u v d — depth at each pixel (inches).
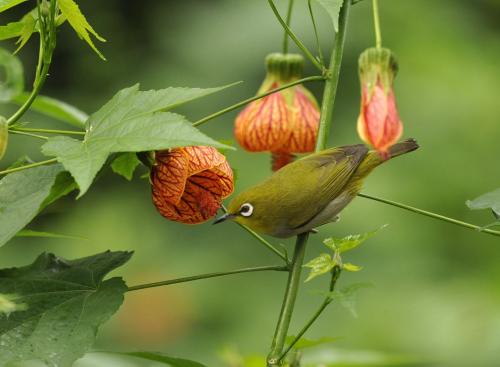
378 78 213.3
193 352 425.4
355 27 460.1
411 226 436.1
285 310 183.0
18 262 455.8
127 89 163.6
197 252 449.1
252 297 433.7
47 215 469.4
